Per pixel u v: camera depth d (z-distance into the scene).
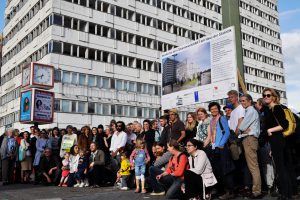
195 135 9.63
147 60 45.41
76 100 37.53
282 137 6.71
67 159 12.80
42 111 20.89
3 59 51.16
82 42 38.66
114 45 41.78
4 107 48.41
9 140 14.60
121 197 8.47
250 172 7.65
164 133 9.77
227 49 12.16
